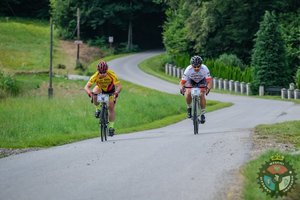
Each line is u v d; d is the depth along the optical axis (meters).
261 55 49.09
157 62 75.00
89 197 8.70
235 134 14.90
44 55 73.75
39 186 9.58
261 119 22.53
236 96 45.03
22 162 12.17
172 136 15.76
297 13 62.00
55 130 20.00
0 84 39.84
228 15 63.75
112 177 10.02
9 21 101.62
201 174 9.95
